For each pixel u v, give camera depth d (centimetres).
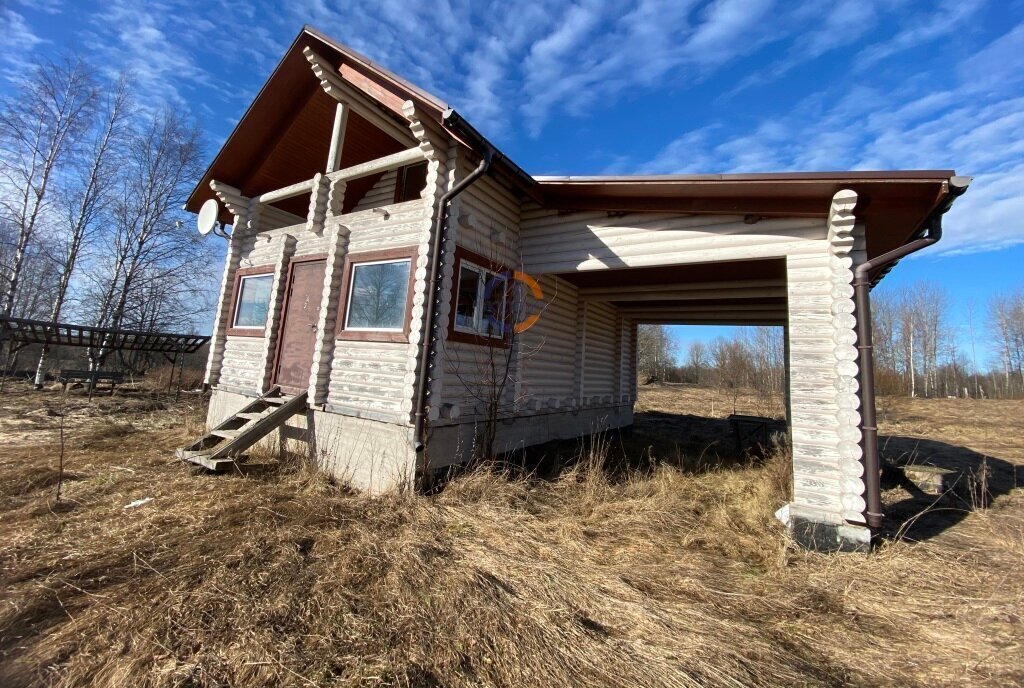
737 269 686
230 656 232
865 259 470
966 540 471
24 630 258
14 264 1897
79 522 418
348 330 636
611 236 632
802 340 484
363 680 219
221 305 888
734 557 416
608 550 407
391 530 416
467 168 601
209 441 661
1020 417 1933
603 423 1077
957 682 243
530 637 258
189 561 337
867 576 375
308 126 792
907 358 4138
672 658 246
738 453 921
